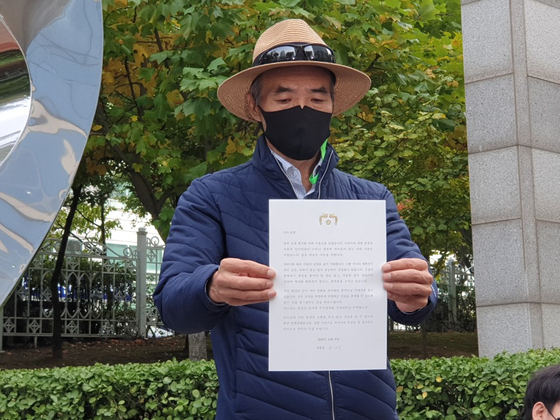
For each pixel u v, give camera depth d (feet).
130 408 18.21
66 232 40.42
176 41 27.25
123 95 31.55
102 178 41.63
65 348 43.21
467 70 22.62
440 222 38.01
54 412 18.10
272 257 6.25
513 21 21.89
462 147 35.60
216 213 7.59
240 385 7.16
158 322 49.88
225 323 7.38
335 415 7.20
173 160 27.27
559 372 8.18
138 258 49.26
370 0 28.04
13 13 4.67
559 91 22.54
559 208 21.88
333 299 6.30
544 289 21.11
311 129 7.48
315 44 7.55
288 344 6.23
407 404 16.19
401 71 30.66
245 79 7.98
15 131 4.73
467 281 59.93
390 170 34.35
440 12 33.47
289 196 7.72
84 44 4.80
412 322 7.36
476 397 15.49
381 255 6.37
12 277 4.45
